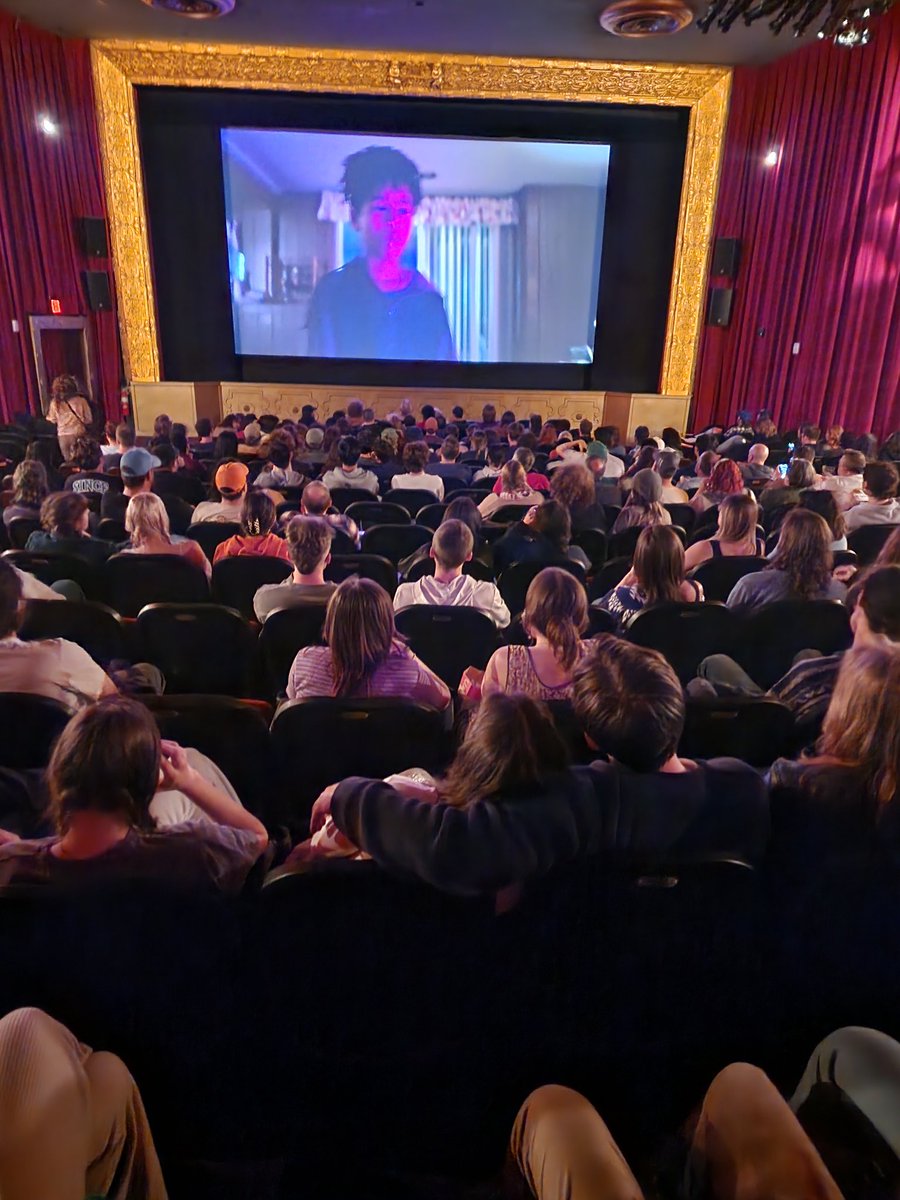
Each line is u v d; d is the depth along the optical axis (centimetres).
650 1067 175
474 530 463
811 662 267
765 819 167
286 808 251
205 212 1298
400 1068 170
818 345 1170
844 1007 176
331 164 1255
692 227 1291
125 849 152
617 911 159
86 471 665
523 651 263
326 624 256
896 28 1000
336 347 1340
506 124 1256
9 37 1073
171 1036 164
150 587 404
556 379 1407
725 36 1062
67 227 1220
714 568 421
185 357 1370
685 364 1363
